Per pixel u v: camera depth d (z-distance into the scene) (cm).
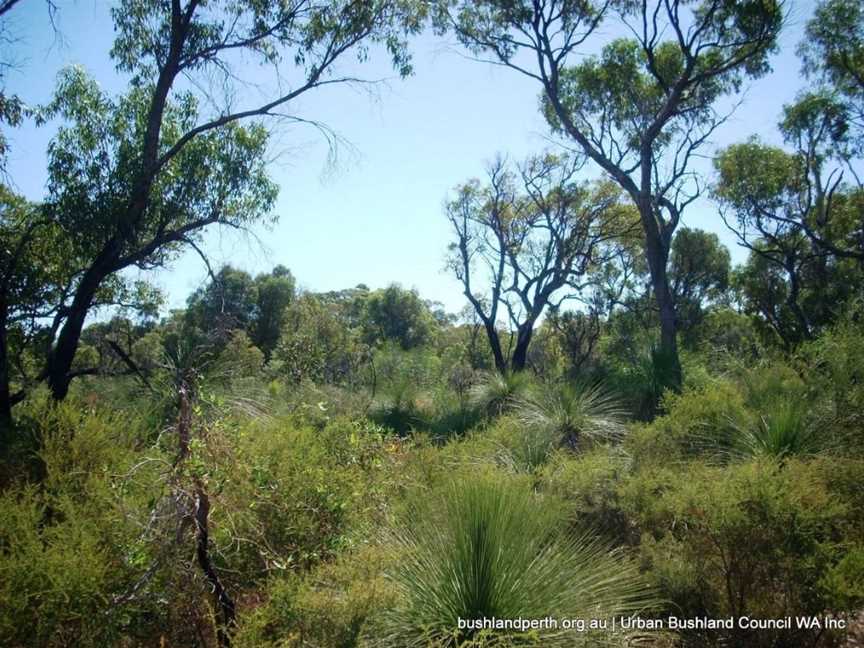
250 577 445
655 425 861
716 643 476
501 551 421
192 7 1030
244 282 2878
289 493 469
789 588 471
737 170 2448
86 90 999
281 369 1695
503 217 2389
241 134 1055
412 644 395
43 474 519
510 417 1114
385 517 534
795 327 2725
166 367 543
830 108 2159
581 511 580
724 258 3172
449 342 4088
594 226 2378
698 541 509
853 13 1855
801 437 750
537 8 1738
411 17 1104
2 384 850
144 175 962
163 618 397
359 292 4931
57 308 1048
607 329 2650
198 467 403
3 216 1030
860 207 2458
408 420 1427
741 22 1598
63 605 354
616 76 1950
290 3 1069
